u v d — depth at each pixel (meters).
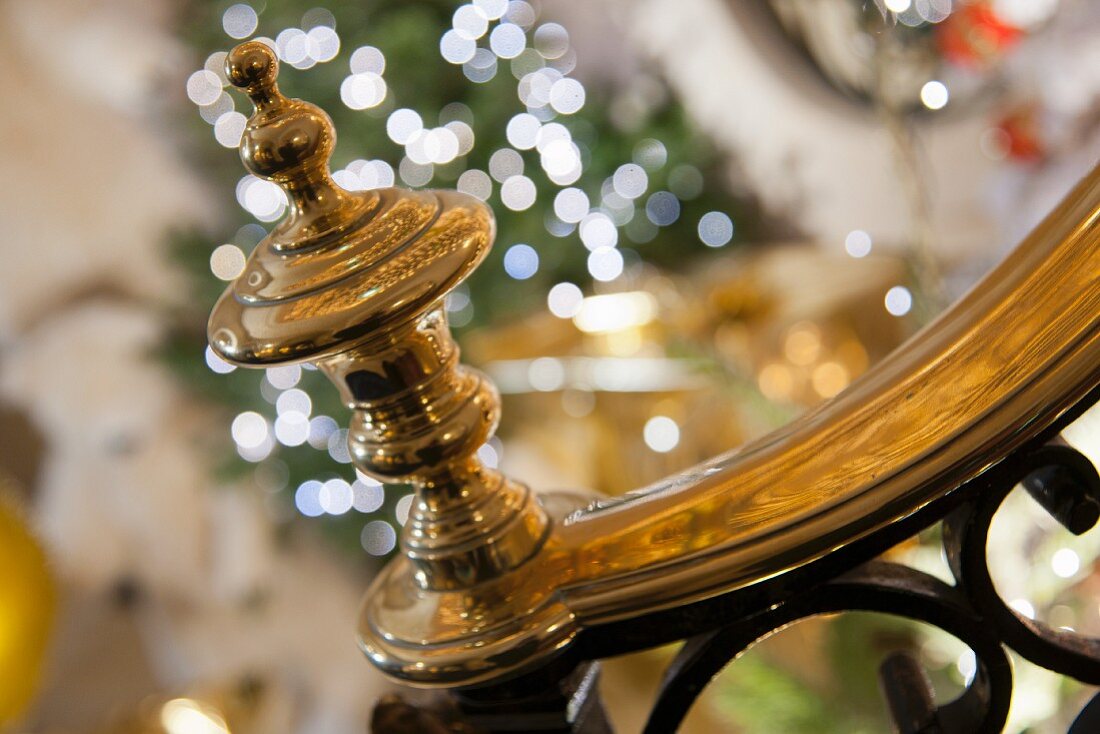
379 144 2.42
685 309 2.28
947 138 2.12
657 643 0.61
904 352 0.59
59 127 2.71
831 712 1.07
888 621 1.07
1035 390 0.57
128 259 2.81
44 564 1.44
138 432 2.63
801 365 2.08
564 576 0.61
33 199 2.70
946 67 1.52
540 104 2.60
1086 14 1.92
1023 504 1.03
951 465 0.57
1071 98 1.97
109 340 2.67
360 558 2.88
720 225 2.75
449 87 2.59
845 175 2.41
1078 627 0.99
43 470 2.93
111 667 2.92
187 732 2.10
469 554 0.61
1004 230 2.20
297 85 2.44
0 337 2.76
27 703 1.42
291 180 0.59
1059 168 2.05
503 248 2.49
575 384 2.24
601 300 2.38
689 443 2.16
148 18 2.79
